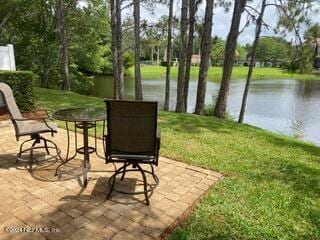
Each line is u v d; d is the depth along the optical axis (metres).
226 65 9.77
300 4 8.32
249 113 14.85
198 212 3.00
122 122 2.94
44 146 4.41
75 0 17.47
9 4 16.30
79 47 19.33
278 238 2.67
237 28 9.34
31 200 3.08
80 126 4.01
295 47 8.67
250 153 5.21
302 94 22.17
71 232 2.58
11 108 3.84
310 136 10.64
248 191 3.56
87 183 3.51
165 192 3.38
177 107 10.94
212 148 5.33
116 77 12.02
